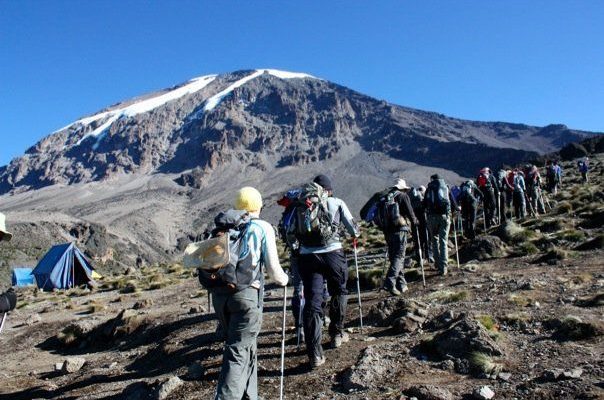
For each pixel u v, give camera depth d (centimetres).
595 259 1069
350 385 573
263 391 611
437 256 1173
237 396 510
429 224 1182
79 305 2122
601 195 2156
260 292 544
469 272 1138
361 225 3506
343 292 719
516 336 662
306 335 664
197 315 1219
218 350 835
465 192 1620
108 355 1137
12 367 1220
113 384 830
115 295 2362
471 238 1611
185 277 2750
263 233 541
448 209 1164
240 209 561
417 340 693
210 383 681
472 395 505
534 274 1003
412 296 984
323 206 675
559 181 2991
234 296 527
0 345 1524
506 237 1446
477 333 618
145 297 2050
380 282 1180
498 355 593
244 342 530
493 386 525
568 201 2250
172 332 1103
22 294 3297
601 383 479
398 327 771
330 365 661
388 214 1020
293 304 812
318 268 682
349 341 759
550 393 479
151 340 1173
